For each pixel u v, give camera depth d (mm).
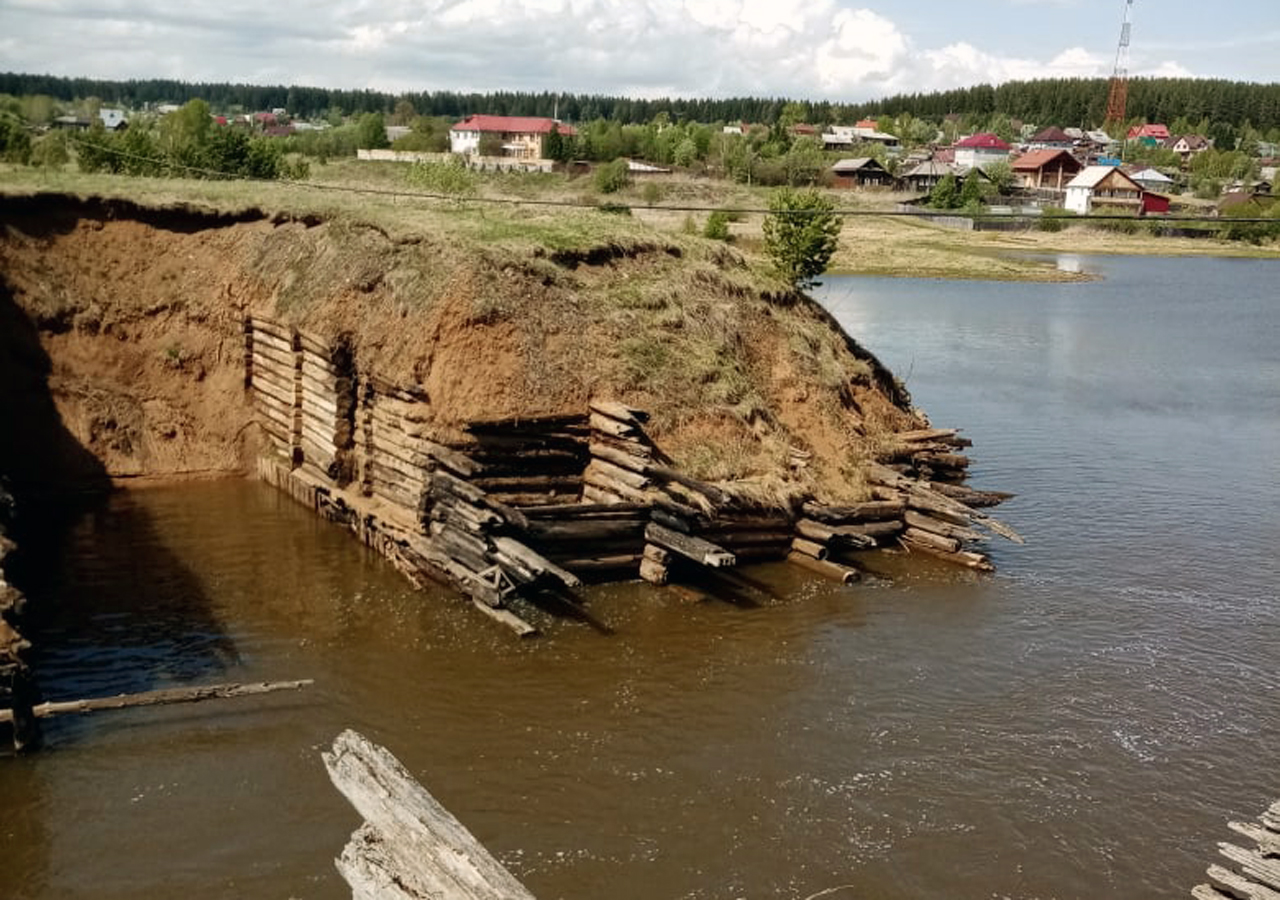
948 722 18703
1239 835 15898
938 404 44531
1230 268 103000
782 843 15328
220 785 16156
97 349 32469
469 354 26016
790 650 21266
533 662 20375
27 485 29375
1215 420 43750
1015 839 15617
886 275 88750
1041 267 95062
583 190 99250
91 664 19688
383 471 26719
